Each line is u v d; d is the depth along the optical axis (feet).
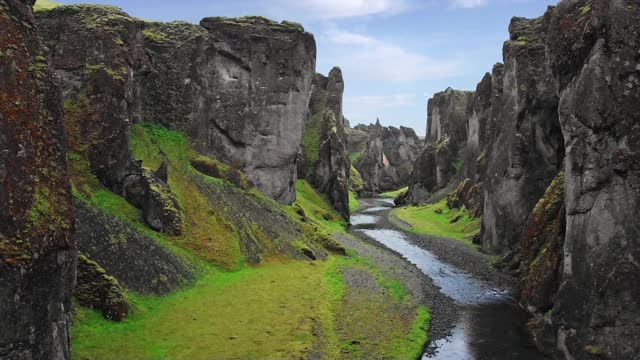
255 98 267.39
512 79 230.89
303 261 196.85
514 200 225.76
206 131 246.06
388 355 117.50
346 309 145.89
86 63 175.94
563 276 120.78
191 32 243.19
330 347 117.50
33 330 70.08
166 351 107.04
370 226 351.25
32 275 69.87
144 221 164.76
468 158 405.18
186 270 155.22
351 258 218.38
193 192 197.47
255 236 197.77
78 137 165.58
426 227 334.85
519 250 212.23
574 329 112.06
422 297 167.12
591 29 114.52
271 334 119.65
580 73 119.44
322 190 377.91
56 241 74.95
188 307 134.10
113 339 108.99
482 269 212.84
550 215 179.52
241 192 230.48
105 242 138.82
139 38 204.74
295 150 288.71
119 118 173.06
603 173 108.68
